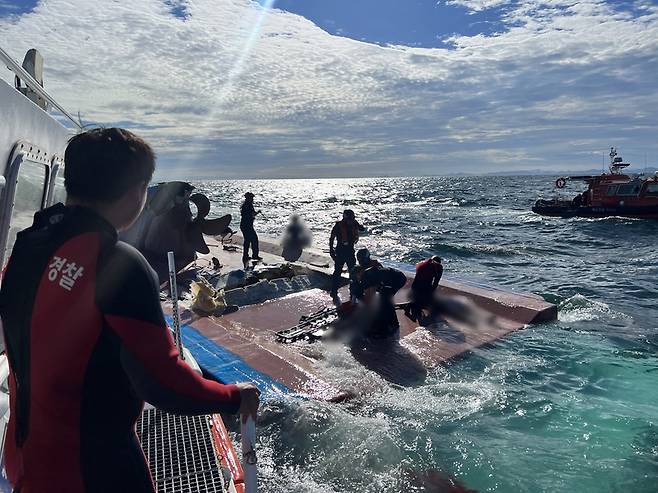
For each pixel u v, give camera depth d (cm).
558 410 561
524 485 430
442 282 1045
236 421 550
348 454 480
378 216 4084
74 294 125
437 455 477
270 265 1157
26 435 134
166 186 1112
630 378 648
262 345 706
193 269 1136
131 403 140
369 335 772
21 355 134
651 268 1564
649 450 478
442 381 636
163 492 287
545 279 1399
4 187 217
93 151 131
